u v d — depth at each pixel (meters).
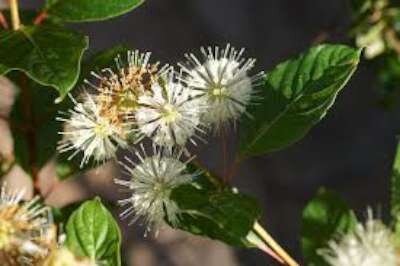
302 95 0.37
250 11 1.08
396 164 0.34
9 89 0.48
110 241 0.35
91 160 0.44
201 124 0.36
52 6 0.40
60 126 0.45
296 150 1.03
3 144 0.71
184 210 0.35
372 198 1.00
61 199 0.92
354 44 0.65
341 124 1.03
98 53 0.42
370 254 0.30
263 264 0.97
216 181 0.37
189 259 0.97
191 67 0.38
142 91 0.36
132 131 0.36
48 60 0.36
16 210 0.35
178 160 0.36
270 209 1.00
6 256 0.34
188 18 1.08
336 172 1.02
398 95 0.67
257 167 1.02
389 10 0.62
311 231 0.36
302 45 1.05
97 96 0.37
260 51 1.06
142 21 1.06
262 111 0.38
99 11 0.40
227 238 0.36
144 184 0.36
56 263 0.33
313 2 1.05
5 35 0.37
